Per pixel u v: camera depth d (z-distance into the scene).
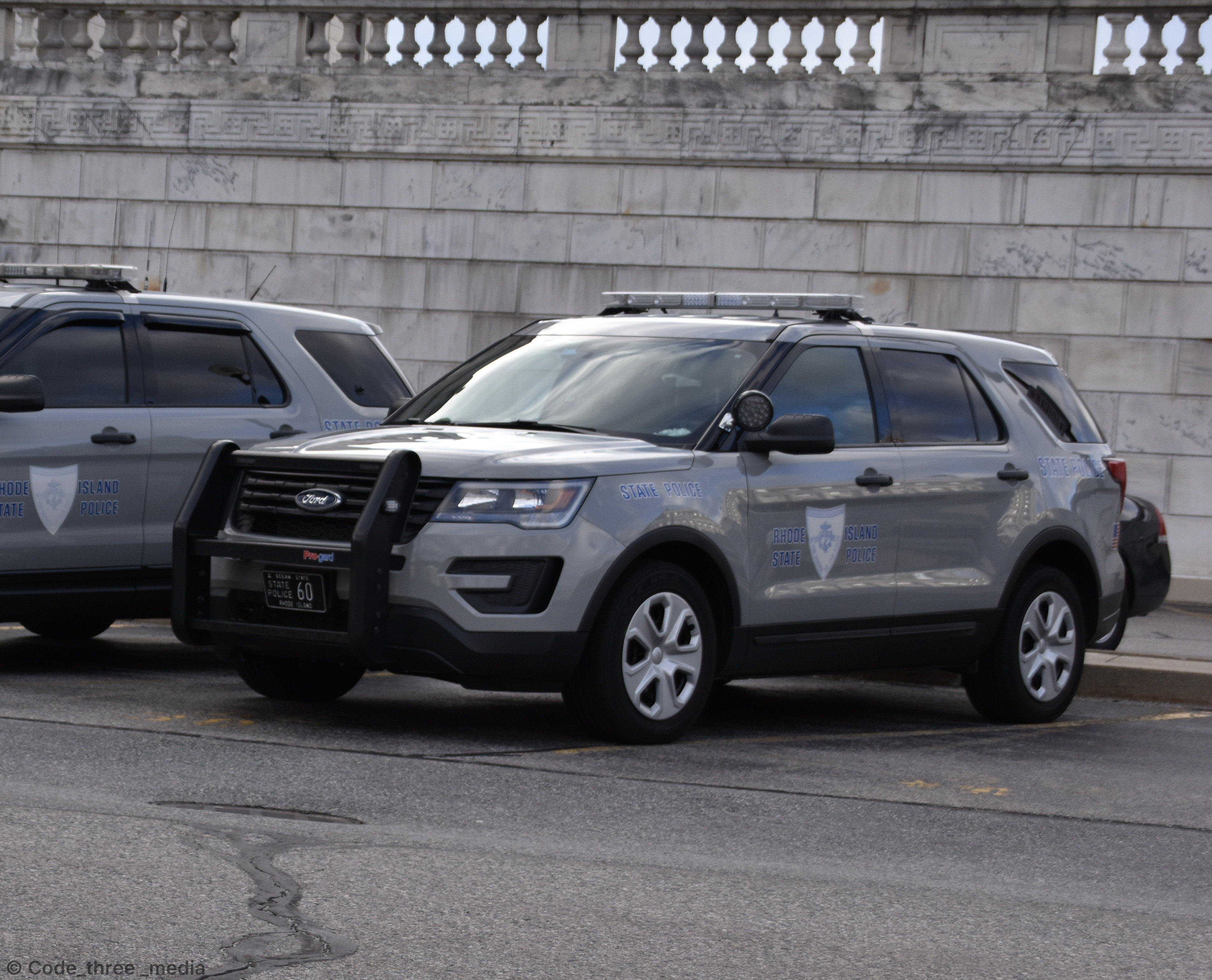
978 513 11.30
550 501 9.32
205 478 10.05
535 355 11.20
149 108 24.86
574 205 23.66
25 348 11.69
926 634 11.01
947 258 22.53
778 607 10.27
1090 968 5.84
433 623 9.18
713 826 7.78
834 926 6.19
